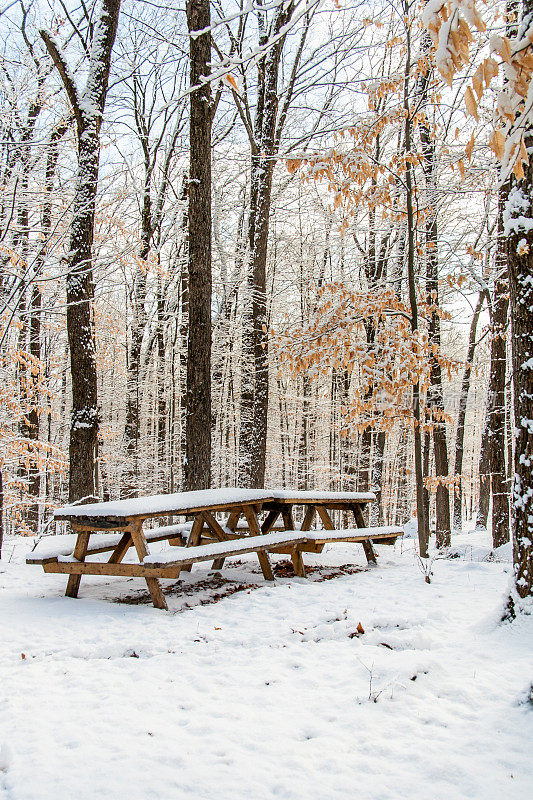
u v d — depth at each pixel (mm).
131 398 18484
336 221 16172
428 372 8164
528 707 3215
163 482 24109
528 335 4555
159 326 21406
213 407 22219
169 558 5191
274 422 26391
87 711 3295
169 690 3584
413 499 25859
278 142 13258
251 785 2588
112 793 2527
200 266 8922
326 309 8773
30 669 3951
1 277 10508
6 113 10164
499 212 10289
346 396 20344
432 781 2633
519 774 2668
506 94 1691
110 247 11539
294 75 14289
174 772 2682
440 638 4496
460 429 17984
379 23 8453
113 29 10438
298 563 7105
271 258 20156
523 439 4562
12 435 11750
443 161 9758
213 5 13836
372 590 6293
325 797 2512
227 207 18672
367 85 8375
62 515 5836
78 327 10016
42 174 11445
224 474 22484
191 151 8977
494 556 9156
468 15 1534
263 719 3182
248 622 5000
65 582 6883
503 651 4109
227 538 6992
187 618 5168
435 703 3355
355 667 3873
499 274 10938
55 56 9992
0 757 2801
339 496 7852
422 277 11016
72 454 9945
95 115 10148
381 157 13008
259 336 12219
